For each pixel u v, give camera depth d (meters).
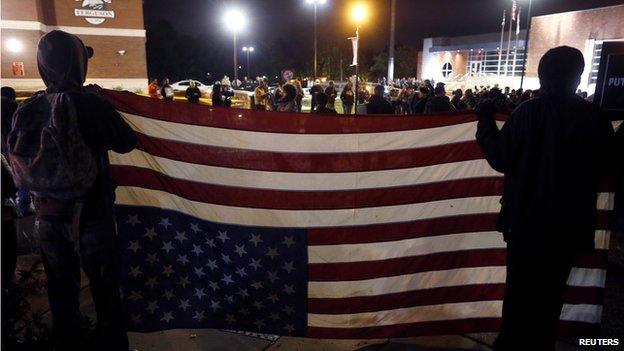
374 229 3.16
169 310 3.16
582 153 2.31
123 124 2.45
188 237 3.11
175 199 3.06
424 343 3.23
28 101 2.28
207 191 3.07
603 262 3.17
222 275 3.16
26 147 2.23
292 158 3.06
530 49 35.31
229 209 3.09
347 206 3.12
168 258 3.11
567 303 3.22
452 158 3.12
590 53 30.30
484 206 3.18
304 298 3.20
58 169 2.19
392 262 3.20
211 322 3.20
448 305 3.28
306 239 3.14
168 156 3.02
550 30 33.25
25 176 2.23
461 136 3.10
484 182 3.15
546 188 2.32
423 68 56.62
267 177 3.07
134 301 3.11
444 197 3.17
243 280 3.17
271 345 3.18
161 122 2.98
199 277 3.15
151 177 3.02
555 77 2.32
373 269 3.19
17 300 2.15
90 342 2.36
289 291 3.19
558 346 3.17
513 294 2.54
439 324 3.29
